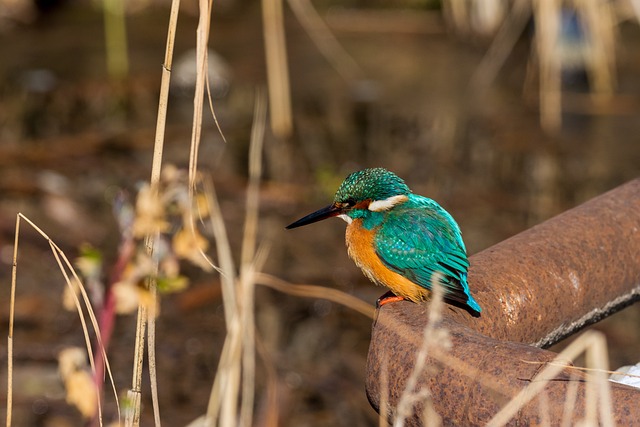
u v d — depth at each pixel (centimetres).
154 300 554
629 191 589
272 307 1125
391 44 1942
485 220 1280
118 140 1517
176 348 1039
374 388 429
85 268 614
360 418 923
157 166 541
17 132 1532
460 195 1352
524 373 375
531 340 523
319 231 1278
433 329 403
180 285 576
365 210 666
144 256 554
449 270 508
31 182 1359
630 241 560
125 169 1418
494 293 503
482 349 391
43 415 925
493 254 530
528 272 520
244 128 1578
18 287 1132
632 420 349
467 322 487
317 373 995
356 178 672
